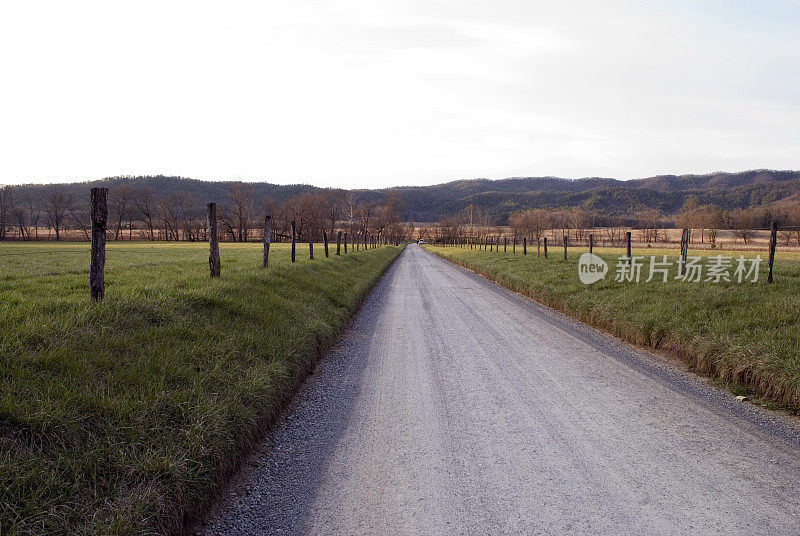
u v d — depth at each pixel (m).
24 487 2.83
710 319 7.93
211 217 10.36
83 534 2.69
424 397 5.83
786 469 3.87
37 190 87.94
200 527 3.28
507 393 5.91
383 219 107.12
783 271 12.82
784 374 5.50
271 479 3.89
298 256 24.22
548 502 3.40
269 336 6.77
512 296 15.95
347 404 5.64
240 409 4.47
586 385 6.19
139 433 3.62
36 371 3.96
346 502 3.49
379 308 13.47
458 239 96.75
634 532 3.01
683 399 5.64
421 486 3.69
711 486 3.59
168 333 5.68
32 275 12.27
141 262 19.86
